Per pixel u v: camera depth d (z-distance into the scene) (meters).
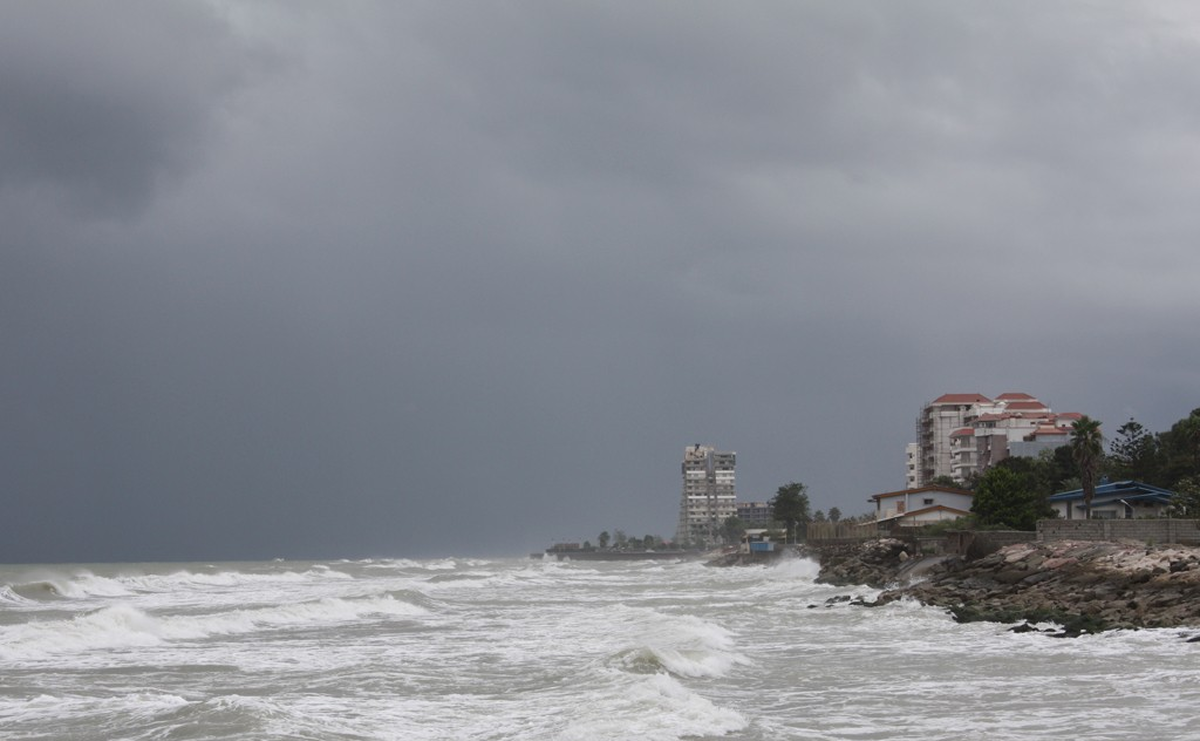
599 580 124.88
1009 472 101.12
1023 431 183.88
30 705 28.59
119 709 27.72
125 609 48.56
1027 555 71.00
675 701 28.92
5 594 79.44
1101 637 46.66
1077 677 36.25
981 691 33.66
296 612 58.72
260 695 31.91
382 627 54.50
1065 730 27.55
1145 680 35.38
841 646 46.19
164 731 24.86
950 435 197.12
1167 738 26.55
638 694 30.12
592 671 35.88
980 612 56.22
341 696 31.94
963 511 123.81
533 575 140.50
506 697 31.73
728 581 116.12
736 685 35.09
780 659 41.72
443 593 91.19
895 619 58.06
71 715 27.08
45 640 43.31
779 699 32.41
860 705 31.31
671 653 38.44
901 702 31.80
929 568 84.12
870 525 128.25
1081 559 65.69
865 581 92.56
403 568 188.88
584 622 56.38
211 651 43.25
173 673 36.75
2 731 25.39
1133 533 73.81
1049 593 61.06
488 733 26.17
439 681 34.88
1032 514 97.94
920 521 124.25
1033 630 50.56
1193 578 53.75
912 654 43.12
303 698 31.42
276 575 130.88
